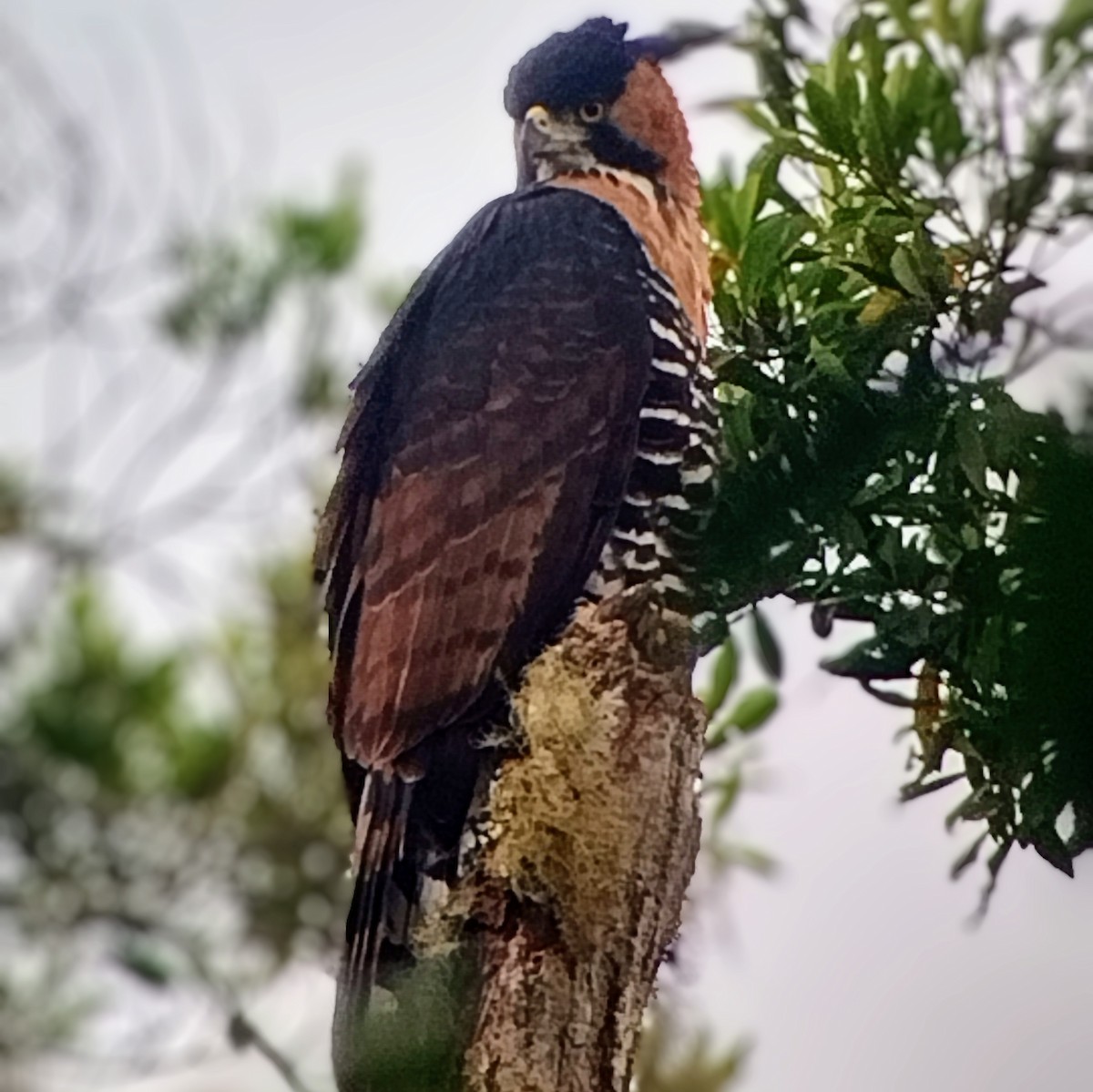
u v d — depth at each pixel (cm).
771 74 1083
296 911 1594
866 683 857
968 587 779
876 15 1109
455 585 1034
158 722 1733
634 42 1237
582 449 1052
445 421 1062
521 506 1045
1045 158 1020
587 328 1070
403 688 1011
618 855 819
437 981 802
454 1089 755
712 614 838
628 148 1215
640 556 1049
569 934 810
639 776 828
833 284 894
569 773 826
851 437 679
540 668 860
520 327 1076
